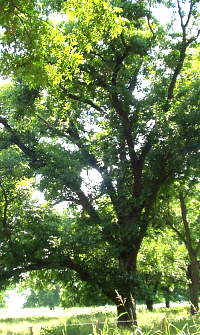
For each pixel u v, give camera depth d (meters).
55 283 22.66
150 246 34.34
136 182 22.58
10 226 20.80
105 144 22.70
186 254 37.91
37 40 11.26
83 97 21.20
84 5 12.23
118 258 22.30
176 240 36.69
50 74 12.45
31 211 21.11
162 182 22.23
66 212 22.78
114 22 12.66
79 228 21.72
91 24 12.58
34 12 11.00
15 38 11.16
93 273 21.38
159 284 43.94
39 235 20.48
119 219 22.61
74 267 21.72
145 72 22.80
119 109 21.77
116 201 22.17
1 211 20.97
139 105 21.64
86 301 22.69
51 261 20.69
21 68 11.45
